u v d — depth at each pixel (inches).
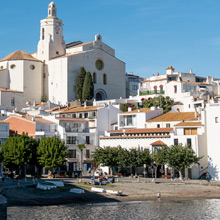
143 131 4089.6
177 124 3944.4
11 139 3595.0
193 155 3609.7
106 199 2780.5
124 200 2768.2
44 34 6668.3
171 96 5851.4
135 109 5270.7
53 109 5644.7
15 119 4382.4
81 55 6368.1
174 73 6648.6
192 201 2755.9
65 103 6195.9
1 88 6235.2
